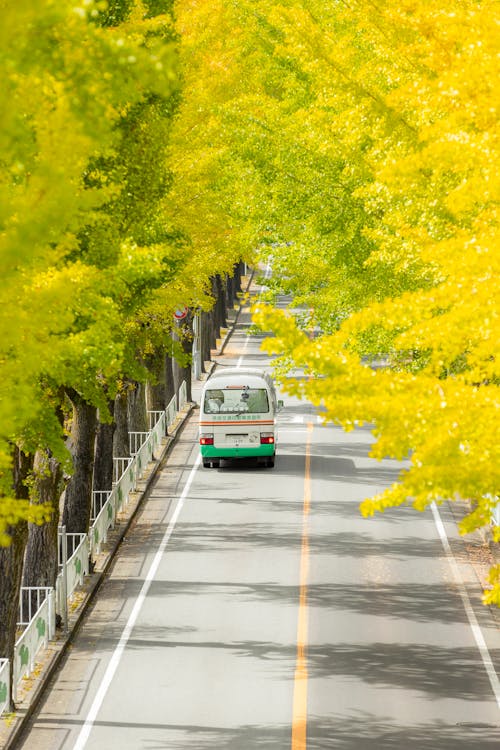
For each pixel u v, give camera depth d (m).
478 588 64.06
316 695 47.72
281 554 70.81
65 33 17.39
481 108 26.91
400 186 31.69
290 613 59.34
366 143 53.97
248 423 94.50
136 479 89.69
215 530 77.00
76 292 28.08
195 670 51.03
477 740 42.91
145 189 44.06
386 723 44.66
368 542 73.69
